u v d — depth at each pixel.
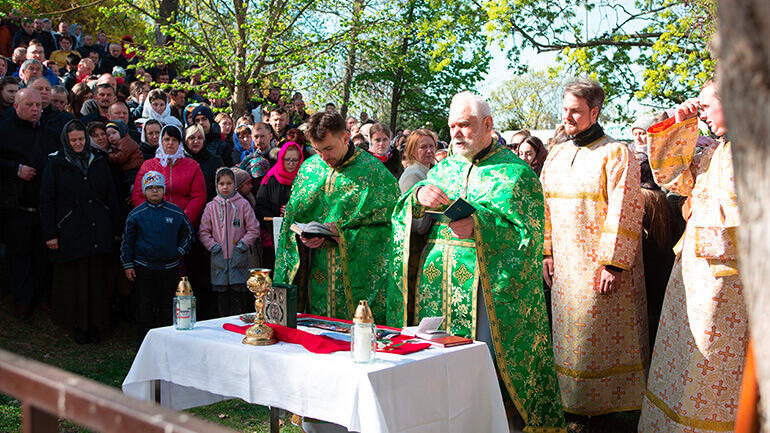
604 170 4.09
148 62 12.31
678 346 3.55
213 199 6.08
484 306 3.68
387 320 3.90
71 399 0.96
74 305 5.77
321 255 4.36
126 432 0.90
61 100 6.58
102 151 6.05
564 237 4.22
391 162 6.54
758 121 0.69
